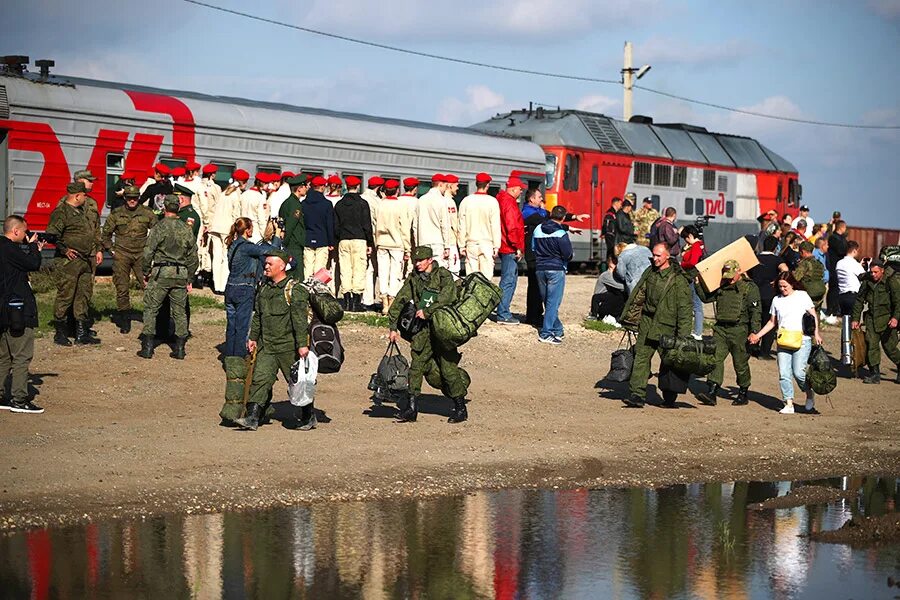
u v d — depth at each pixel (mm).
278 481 10914
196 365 17156
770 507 10617
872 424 15266
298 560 8547
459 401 14094
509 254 21969
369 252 22328
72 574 8109
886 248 19141
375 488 10812
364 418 14258
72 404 14422
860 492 11359
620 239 26359
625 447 13172
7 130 22188
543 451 12742
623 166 38938
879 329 19156
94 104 23469
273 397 15461
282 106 28375
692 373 15766
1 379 13688
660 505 10570
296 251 20359
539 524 9734
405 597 7801
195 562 8445
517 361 19250
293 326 13008
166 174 21375
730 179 45031
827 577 8492
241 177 21875
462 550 8898
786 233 25219
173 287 17266
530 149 35031
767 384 18812
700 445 13453
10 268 13461
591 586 8125
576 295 29078
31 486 10367
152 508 9875
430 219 20891
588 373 18719
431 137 31094
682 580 8312
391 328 13867
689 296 15602
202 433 12938
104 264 24234
